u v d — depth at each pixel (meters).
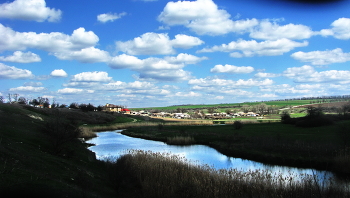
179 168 24.12
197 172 22.66
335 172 27.53
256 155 36.53
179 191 18.20
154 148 47.22
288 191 19.02
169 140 54.06
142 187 19.98
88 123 92.62
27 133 29.25
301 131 57.91
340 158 28.39
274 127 71.06
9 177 12.96
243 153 38.38
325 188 19.42
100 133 76.56
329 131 54.88
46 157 20.86
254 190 19.70
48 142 28.22
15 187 11.96
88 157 28.97
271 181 21.31
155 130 77.06
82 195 13.65
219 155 39.69
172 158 28.92
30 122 38.38
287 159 33.25
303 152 34.94
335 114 86.69
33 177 14.09
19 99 87.62
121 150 44.00
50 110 68.62
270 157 34.75
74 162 23.89
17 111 44.22
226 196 18.48
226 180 20.84
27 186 12.46
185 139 53.00
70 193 13.27
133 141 57.38
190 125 95.94
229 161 34.91
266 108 183.38
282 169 29.69
